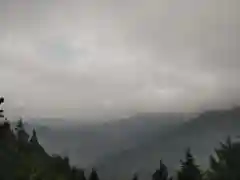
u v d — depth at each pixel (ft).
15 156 65.57
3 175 59.98
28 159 67.67
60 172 73.51
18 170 62.85
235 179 70.85
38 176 65.82
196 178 75.51
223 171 73.26
